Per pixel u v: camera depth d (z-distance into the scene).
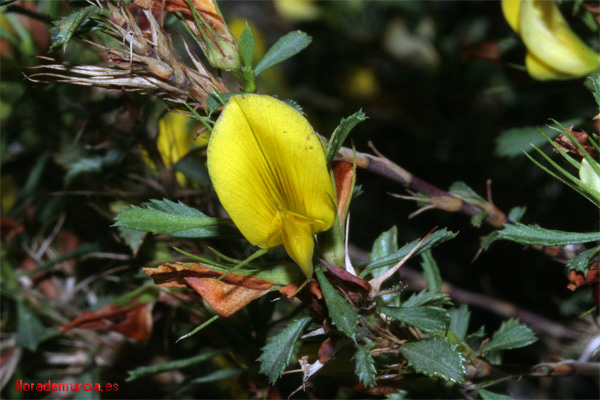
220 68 0.15
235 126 0.14
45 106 0.20
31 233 0.22
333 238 0.14
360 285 0.14
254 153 0.14
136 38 0.14
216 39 0.15
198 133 0.15
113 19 0.14
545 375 0.17
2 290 0.20
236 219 0.14
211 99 0.15
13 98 0.21
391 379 0.16
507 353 0.23
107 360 0.21
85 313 0.19
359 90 0.31
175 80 0.15
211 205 0.18
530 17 0.18
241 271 0.14
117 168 0.19
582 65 0.18
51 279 0.21
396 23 0.30
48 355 0.22
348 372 0.16
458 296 0.23
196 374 0.19
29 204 0.22
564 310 0.20
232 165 0.14
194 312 0.18
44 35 0.20
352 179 0.14
